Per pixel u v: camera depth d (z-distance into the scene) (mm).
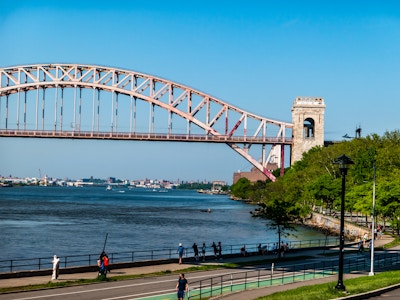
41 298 43312
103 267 52562
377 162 132750
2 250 95938
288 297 39906
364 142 153875
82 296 44594
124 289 48312
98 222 160000
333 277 55500
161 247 104000
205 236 126500
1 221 155125
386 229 119125
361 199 114500
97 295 45250
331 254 78188
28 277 52531
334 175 151750
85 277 53531
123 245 106688
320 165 164500
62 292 46000
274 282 52531
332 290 42094
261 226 154500
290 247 91812
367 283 46969
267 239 120062
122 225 151500
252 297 43188
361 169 133125
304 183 164375
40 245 103938
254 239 120438
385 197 102125
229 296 43719
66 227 141625
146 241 114125
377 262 68250
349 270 61000
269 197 184625
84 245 105438
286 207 84688
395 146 144500
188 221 170750
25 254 92188
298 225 152125
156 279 53969
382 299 40969
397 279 48938
